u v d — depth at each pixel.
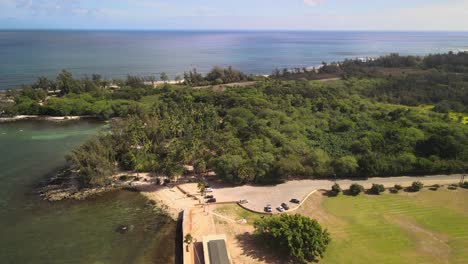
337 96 180.00
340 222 78.12
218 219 78.75
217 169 95.62
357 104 166.50
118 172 104.00
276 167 95.00
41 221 78.75
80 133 142.25
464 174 102.00
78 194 90.81
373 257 66.56
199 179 99.50
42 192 91.31
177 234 75.25
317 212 82.12
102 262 65.88
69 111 167.38
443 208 85.62
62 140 132.50
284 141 113.25
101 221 79.50
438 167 102.31
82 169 90.88
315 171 99.75
